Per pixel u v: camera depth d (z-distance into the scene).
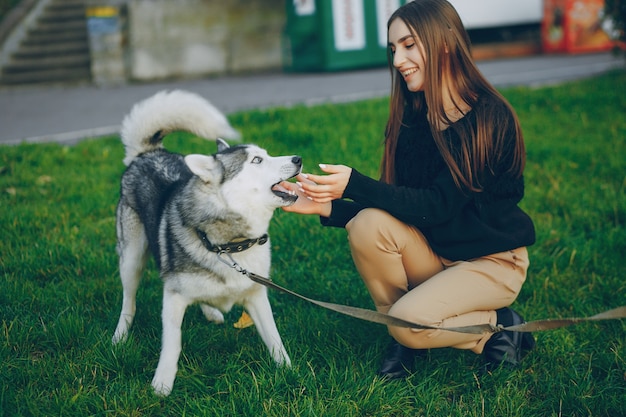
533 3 14.95
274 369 3.07
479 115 2.86
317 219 4.86
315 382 2.93
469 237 2.95
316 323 3.46
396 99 3.18
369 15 13.16
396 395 2.87
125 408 2.77
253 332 3.54
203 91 11.26
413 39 2.92
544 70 11.88
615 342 3.36
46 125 8.60
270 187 3.06
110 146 7.05
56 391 2.87
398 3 13.39
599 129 7.29
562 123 7.67
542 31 15.18
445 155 2.84
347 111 8.08
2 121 8.97
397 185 3.20
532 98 8.73
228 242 3.06
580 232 4.71
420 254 3.04
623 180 5.59
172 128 3.81
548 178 5.78
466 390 3.03
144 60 13.20
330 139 6.81
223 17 13.75
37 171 6.14
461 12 14.13
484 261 3.00
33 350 3.30
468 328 2.81
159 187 3.54
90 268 4.19
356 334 3.41
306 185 2.90
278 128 7.12
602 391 2.91
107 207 5.27
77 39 13.91
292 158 3.12
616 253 4.30
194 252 3.03
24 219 4.86
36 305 3.71
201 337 3.40
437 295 2.87
